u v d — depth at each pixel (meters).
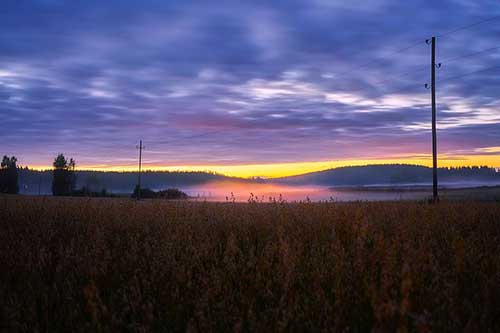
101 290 5.56
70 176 155.50
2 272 6.27
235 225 9.30
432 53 33.84
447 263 6.17
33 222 10.55
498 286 5.08
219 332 4.42
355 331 4.33
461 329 4.11
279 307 4.59
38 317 4.82
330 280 5.57
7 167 159.00
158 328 4.59
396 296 4.61
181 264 6.20
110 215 11.07
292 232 8.15
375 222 9.46
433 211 11.37
